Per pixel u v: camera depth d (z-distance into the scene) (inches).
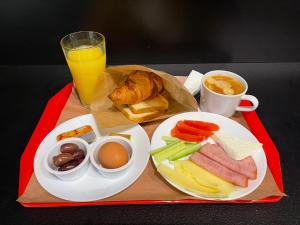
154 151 25.8
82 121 29.5
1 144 29.3
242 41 39.3
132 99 29.4
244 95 28.9
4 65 42.0
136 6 35.8
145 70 30.3
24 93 36.6
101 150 24.0
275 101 34.5
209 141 27.4
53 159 24.1
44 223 21.8
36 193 23.3
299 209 22.8
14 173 26.1
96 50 31.0
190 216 22.3
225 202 22.7
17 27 37.9
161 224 21.7
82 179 24.2
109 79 32.2
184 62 42.1
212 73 31.2
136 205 22.9
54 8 36.0
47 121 30.6
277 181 24.1
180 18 37.0
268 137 28.5
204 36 39.0
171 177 23.3
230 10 36.0
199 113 29.6
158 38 39.3
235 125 28.1
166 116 30.5
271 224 21.7
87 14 36.8
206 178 23.2
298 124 31.2
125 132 28.4
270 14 36.3
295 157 27.4
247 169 23.6
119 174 23.6
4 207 23.1
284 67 40.6
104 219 22.0
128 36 39.1
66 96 34.0
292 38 38.6
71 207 22.9
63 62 42.2
